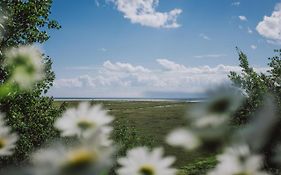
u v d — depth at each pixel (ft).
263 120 3.17
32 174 3.28
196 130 3.28
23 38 59.41
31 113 59.77
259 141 3.22
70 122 3.94
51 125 58.95
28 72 5.30
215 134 3.26
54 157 3.38
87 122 3.94
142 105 344.28
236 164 3.36
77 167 3.34
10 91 5.32
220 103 3.35
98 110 4.05
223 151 3.32
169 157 3.84
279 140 3.15
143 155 3.88
